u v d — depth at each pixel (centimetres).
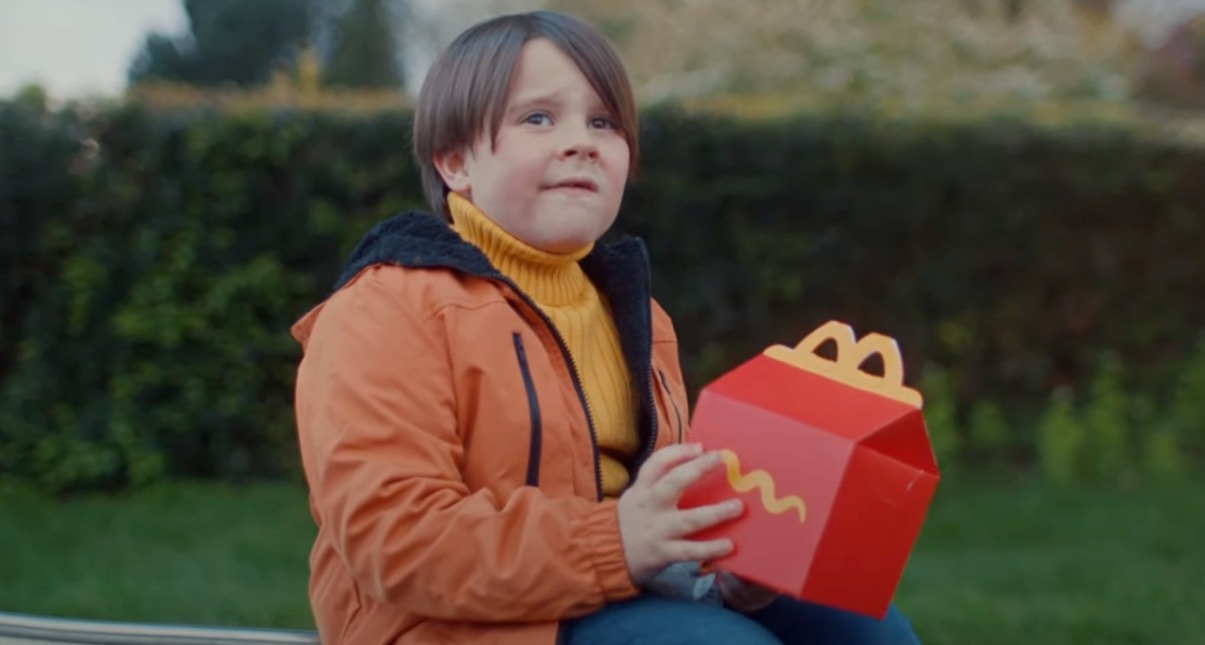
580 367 175
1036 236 605
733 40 906
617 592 146
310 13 1427
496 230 170
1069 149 603
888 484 147
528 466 155
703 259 571
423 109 180
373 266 164
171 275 537
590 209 169
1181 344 644
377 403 151
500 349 158
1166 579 432
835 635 177
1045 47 922
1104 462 600
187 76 1370
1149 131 617
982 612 384
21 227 529
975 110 616
